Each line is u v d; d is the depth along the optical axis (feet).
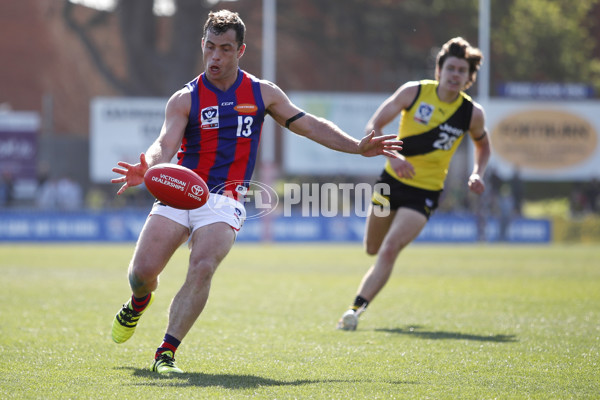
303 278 151.84
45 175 319.88
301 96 335.88
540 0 461.37
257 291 127.65
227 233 63.77
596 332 85.71
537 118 345.51
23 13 592.60
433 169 94.63
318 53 468.34
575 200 334.24
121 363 67.41
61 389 57.06
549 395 56.13
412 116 94.53
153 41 440.45
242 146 65.72
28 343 76.95
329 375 62.90
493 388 58.18
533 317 97.71
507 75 454.40
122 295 118.83
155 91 444.14
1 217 289.74
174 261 195.72
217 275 157.69
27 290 124.77
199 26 430.61
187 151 65.92
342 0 433.48
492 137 344.90
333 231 297.12
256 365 67.00
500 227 298.35
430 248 264.72
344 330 87.30
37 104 588.91
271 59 312.71
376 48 444.14
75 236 290.76
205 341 79.30
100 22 466.29
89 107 577.84
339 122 338.95
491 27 442.91
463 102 94.73
